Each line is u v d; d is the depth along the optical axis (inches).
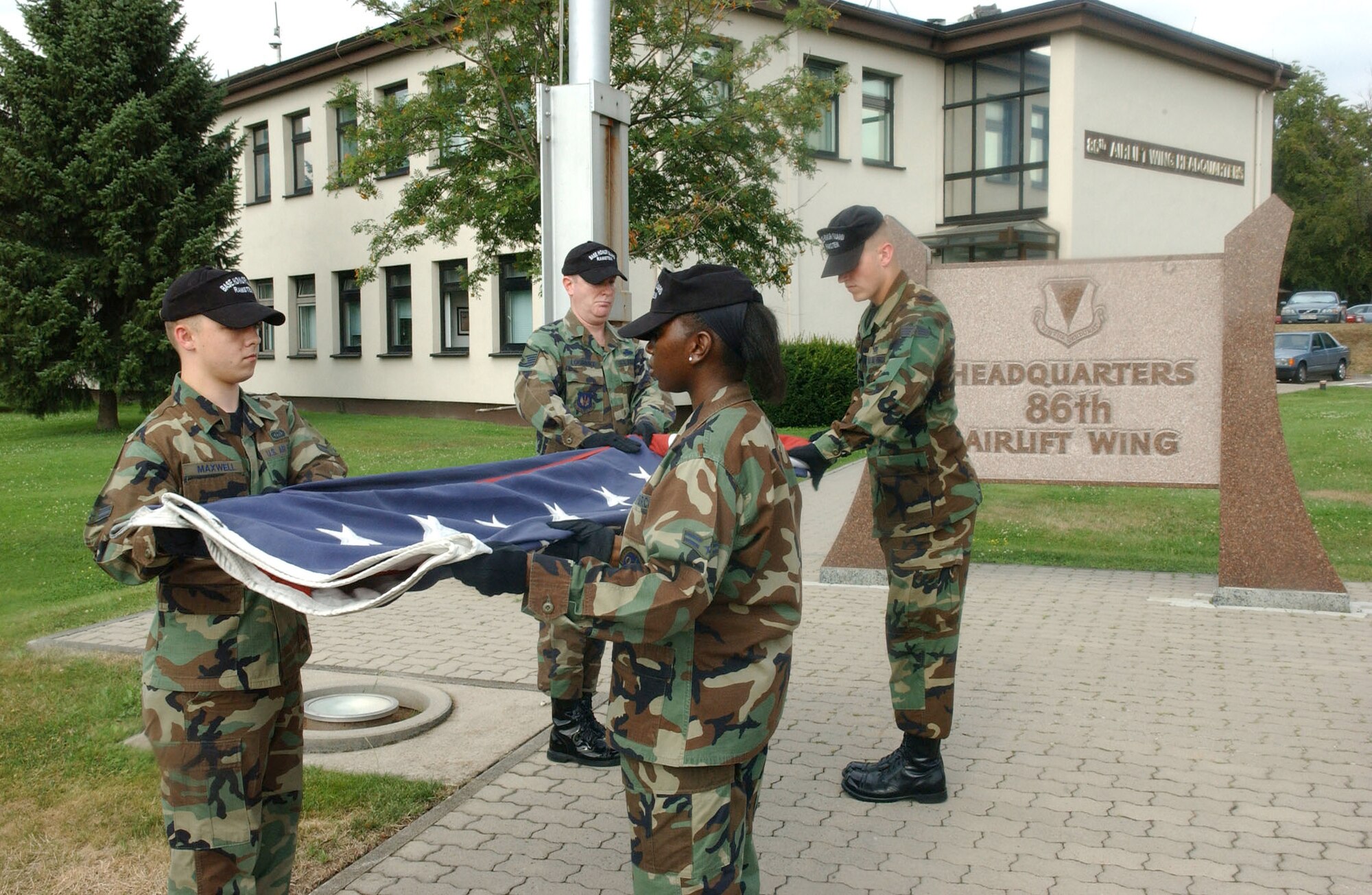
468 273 625.9
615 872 132.0
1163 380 276.4
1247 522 264.1
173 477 100.3
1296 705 191.2
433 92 528.4
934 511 147.7
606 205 210.4
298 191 946.1
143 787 155.3
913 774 152.8
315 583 78.0
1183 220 954.1
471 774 162.2
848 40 813.2
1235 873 130.6
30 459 561.3
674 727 84.3
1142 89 896.9
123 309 732.0
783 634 86.7
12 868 132.0
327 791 153.2
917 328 137.5
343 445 622.8
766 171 546.3
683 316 85.7
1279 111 2225.6
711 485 80.3
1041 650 228.5
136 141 706.8
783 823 146.6
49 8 721.6
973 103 891.4
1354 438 606.2
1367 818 145.2
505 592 80.5
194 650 98.0
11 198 696.4
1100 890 127.0
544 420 162.9
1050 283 283.9
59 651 225.5
